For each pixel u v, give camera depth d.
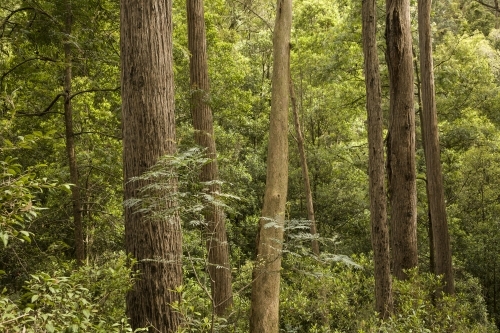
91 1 7.86
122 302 4.91
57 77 8.69
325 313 7.66
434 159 12.74
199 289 8.38
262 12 26.73
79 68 8.50
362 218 20.89
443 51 17.83
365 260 10.81
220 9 18.88
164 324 4.45
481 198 18.95
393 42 9.82
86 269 4.21
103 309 4.21
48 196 8.12
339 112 20.12
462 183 18.98
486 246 17.59
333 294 8.10
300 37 19.66
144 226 4.45
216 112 17.38
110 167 9.15
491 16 32.91
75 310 3.10
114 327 3.30
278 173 5.29
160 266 4.46
